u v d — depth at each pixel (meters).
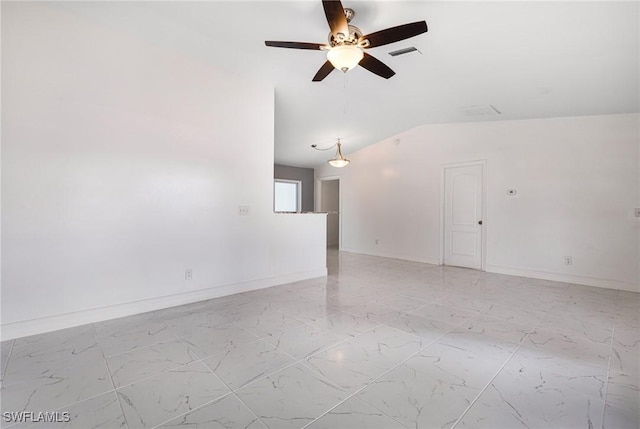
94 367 2.07
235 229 3.78
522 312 3.20
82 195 2.75
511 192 4.95
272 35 2.96
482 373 2.04
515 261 4.93
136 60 3.01
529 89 3.69
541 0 2.21
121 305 2.98
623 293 3.91
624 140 4.04
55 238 2.63
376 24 2.62
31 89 2.51
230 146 3.71
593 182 4.26
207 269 3.56
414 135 6.19
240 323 2.86
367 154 7.11
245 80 3.83
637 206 3.97
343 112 5.07
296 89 4.21
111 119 2.88
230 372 2.03
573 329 2.76
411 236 6.30
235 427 1.54
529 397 1.79
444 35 2.75
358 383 1.92
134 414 1.62
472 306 3.38
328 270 5.30
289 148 6.87
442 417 1.62
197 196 3.46
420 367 2.11
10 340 2.45
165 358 2.20
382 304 3.44
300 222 4.50
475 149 5.34
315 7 2.54
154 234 3.17
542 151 4.66
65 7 2.60
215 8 2.57
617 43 2.58
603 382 1.94
